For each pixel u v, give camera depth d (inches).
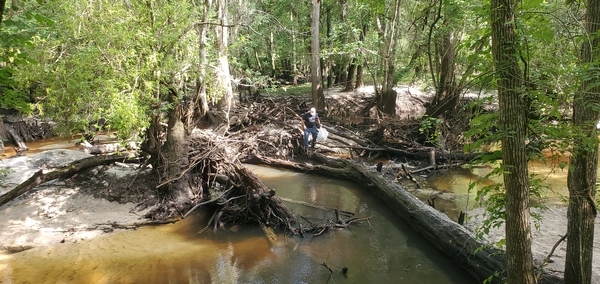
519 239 120.6
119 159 374.9
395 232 315.6
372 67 772.0
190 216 336.2
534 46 126.6
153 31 307.4
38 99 290.4
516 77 113.9
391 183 382.0
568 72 116.0
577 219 140.6
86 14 281.0
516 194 118.9
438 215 294.0
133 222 313.0
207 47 415.5
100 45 283.9
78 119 289.4
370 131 610.5
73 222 305.3
